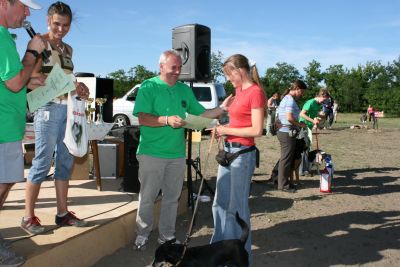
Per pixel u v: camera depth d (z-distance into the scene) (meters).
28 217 3.62
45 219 4.03
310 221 5.49
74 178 6.08
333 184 7.75
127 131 5.27
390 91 54.19
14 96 2.87
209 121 3.80
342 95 59.84
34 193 3.61
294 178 8.02
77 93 3.52
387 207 6.25
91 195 5.13
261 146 12.92
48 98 3.15
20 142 2.95
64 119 3.68
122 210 4.44
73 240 3.55
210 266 3.18
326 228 5.22
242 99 3.64
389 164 10.15
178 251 3.20
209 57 5.76
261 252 4.42
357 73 61.69
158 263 3.21
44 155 3.54
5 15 2.76
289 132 6.82
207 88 14.22
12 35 2.96
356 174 8.77
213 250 3.24
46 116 3.52
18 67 2.75
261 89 3.61
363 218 5.67
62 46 3.67
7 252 2.90
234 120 3.69
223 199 3.88
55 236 3.53
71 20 3.56
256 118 3.52
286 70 60.75
